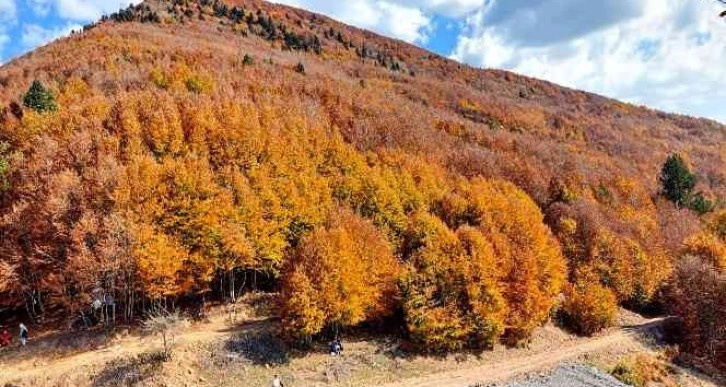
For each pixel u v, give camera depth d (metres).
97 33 127.69
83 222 55.06
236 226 60.34
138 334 55.84
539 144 133.00
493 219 76.25
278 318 61.12
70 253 55.59
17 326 58.69
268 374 52.12
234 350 53.53
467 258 63.56
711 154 189.00
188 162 64.69
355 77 164.00
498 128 143.25
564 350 67.38
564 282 78.19
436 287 61.53
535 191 101.31
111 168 60.72
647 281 85.19
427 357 59.69
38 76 92.50
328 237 59.06
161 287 55.91
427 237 66.56
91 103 75.75
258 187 66.75
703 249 88.19
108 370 49.47
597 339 72.19
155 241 56.69
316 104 104.62
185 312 61.44
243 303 64.94
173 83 92.69
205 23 179.00
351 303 56.84
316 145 81.31
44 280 56.00
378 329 63.19
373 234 64.56
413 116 119.88
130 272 56.66
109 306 61.38
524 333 67.00
